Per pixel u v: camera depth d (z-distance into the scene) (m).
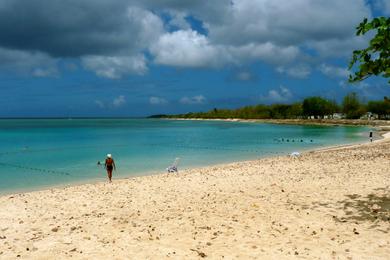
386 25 12.15
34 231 13.40
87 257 10.65
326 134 88.06
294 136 81.31
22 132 102.12
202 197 17.88
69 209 16.61
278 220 13.53
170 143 63.97
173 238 12.05
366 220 13.17
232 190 19.22
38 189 24.72
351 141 66.19
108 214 15.47
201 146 57.88
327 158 32.59
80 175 30.58
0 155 45.62
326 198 16.50
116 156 44.44
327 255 10.20
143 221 14.19
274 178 22.31
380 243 10.95
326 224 12.90
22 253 11.12
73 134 93.69
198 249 10.98
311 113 183.38
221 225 13.20
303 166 27.42
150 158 42.28
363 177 21.22
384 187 18.23
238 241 11.54
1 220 14.96
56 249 11.39
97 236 12.52
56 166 36.12
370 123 136.12
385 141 55.09
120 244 11.65
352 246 10.79
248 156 44.06
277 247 10.92
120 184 22.52
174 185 21.39
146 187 21.11
